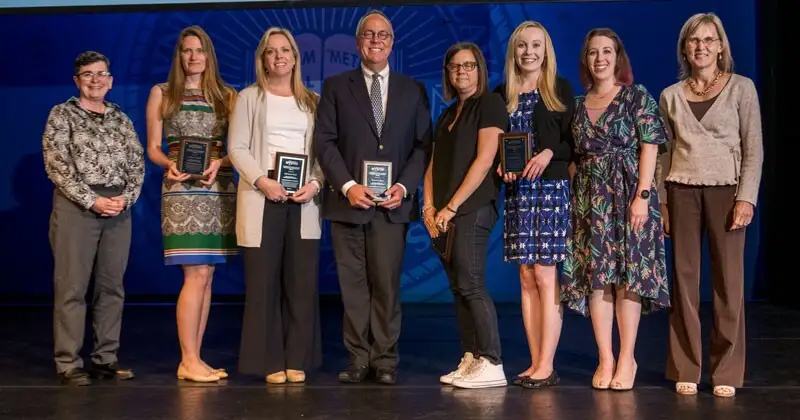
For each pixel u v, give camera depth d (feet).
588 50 11.35
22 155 20.76
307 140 12.07
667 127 11.17
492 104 11.52
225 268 21.04
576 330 16.92
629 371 11.40
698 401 10.69
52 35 20.67
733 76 11.02
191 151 11.80
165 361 13.79
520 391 11.34
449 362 13.65
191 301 12.23
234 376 12.53
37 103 20.72
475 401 10.75
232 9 17.99
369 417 9.96
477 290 11.66
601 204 11.18
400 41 20.43
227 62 20.67
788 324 17.37
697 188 11.05
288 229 11.98
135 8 17.89
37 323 18.28
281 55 11.80
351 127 11.85
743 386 11.56
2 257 20.97
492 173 11.71
